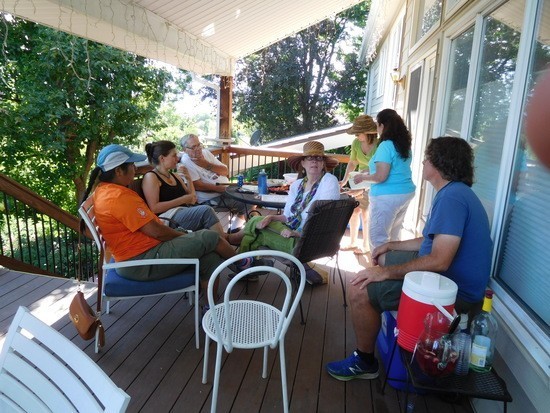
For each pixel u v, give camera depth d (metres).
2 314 2.77
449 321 1.59
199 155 4.34
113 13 3.39
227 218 5.50
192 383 2.14
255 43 6.42
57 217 3.64
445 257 1.77
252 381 2.17
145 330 2.62
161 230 2.41
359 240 4.67
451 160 1.88
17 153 8.33
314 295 3.18
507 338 1.81
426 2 4.84
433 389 1.50
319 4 5.80
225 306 1.70
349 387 2.14
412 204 4.74
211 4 4.20
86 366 0.94
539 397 1.50
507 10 2.33
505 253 2.11
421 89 4.72
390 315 2.14
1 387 1.09
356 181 3.36
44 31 7.37
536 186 1.83
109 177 2.34
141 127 9.55
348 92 17.61
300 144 8.62
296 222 3.06
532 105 1.83
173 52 4.74
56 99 7.72
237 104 17.81
